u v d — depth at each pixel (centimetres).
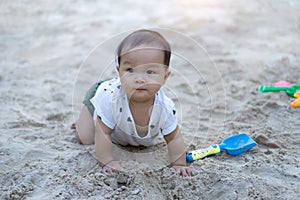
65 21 565
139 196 217
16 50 473
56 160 254
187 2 629
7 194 219
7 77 398
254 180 225
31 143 276
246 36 498
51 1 656
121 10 605
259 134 273
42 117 321
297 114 310
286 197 214
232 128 294
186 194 223
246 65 410
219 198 218
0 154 260
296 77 381
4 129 296
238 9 593
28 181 230
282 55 436
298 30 516
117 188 228
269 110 316
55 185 228
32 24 558
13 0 661
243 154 261
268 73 390
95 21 559
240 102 334
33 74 406
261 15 569
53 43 491
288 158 253
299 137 280
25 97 355
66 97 353
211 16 565
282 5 604
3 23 562
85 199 216
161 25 534
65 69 414
